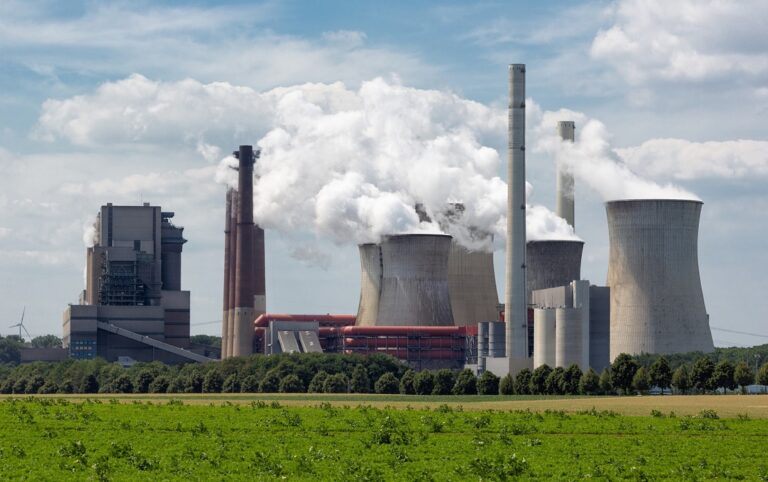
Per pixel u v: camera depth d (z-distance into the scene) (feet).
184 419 615.98
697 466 468.34
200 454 476.13
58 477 422.41
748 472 453.58
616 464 463.83
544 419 640.17
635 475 440.45
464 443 524.52
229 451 487.61
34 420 609.42
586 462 472.03
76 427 580.71
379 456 476.54
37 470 436.35
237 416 635.25
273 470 437.17
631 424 609.42
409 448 505.66
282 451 488.02
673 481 433.89
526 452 497.87
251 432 562.25
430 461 468.34
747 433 579.07
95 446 505.66
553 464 465.47
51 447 498.69
